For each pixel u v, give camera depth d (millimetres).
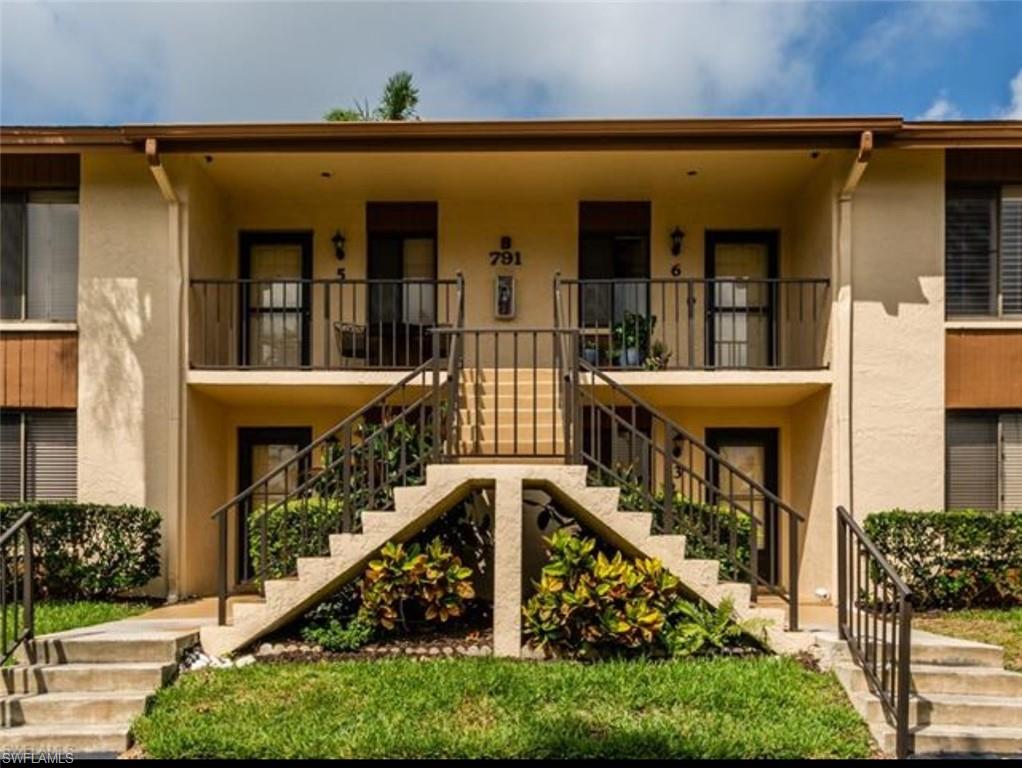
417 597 7262
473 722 5641
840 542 6777
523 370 10250
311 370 9508
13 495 9703
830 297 9438
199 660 6770
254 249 11180
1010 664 6562
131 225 9586
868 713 5773
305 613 7418
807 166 9820
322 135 8945
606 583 6785
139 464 9422
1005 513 8930
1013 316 9586
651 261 11016
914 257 9391
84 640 6512
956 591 8664
